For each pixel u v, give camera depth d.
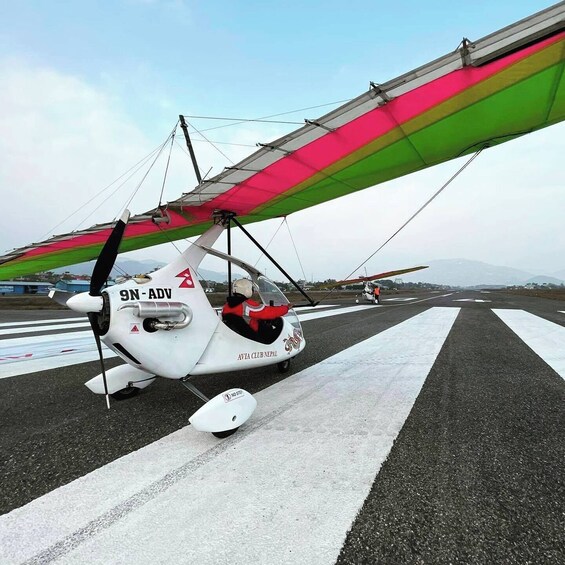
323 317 12.33
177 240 5.60
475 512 1.79
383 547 1.54
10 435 2.82
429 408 3.31
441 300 27.12
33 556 1.50
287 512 1.79
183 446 2.58
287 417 3.12
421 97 2.44
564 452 2.45
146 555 1.50
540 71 2.29
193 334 3.21
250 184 3.52
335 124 2.63
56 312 16.55
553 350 6.09
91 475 2.18
